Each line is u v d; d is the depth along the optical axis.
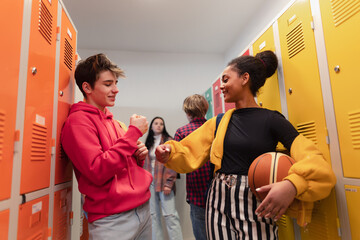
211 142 1.25
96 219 0.96
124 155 0.94
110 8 2.89
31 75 0.88
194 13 3.05
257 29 3.00
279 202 0.83
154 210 2.77
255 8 2.99
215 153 1.11
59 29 1.18
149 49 3.94
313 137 1.18
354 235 0.96
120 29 3.35
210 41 3.76
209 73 4.11
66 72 1.29
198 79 4.06
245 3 2.88
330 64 1.08
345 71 1.00
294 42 1.32
